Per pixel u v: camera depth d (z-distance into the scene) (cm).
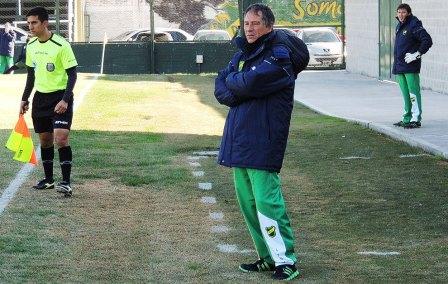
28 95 3281
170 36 12362
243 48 2159
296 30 11262
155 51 10325
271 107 2147
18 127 3259
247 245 2536
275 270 2198
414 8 7738
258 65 2134
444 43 7031
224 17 13900
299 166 3888
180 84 8562
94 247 2494
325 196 3238
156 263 2328
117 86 8194
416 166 3819
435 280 2155
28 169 3738
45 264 2295
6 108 6278
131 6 14175
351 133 4959
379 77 9025
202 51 10306
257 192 2164
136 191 3341
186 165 3950
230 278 2186
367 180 3528
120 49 10331
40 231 2669
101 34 14038
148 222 2830
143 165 3941
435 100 6550
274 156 2152
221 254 2430
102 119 5666
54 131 3195
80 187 3394
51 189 3338
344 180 3541
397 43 4934
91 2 14000
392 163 3912
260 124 2145
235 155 2166
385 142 4588
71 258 2367
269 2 11056
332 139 4722
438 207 3014
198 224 2806
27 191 3284
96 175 3644
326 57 10881
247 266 2261
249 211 2248
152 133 5038
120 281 2150
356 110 6141
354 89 7912
